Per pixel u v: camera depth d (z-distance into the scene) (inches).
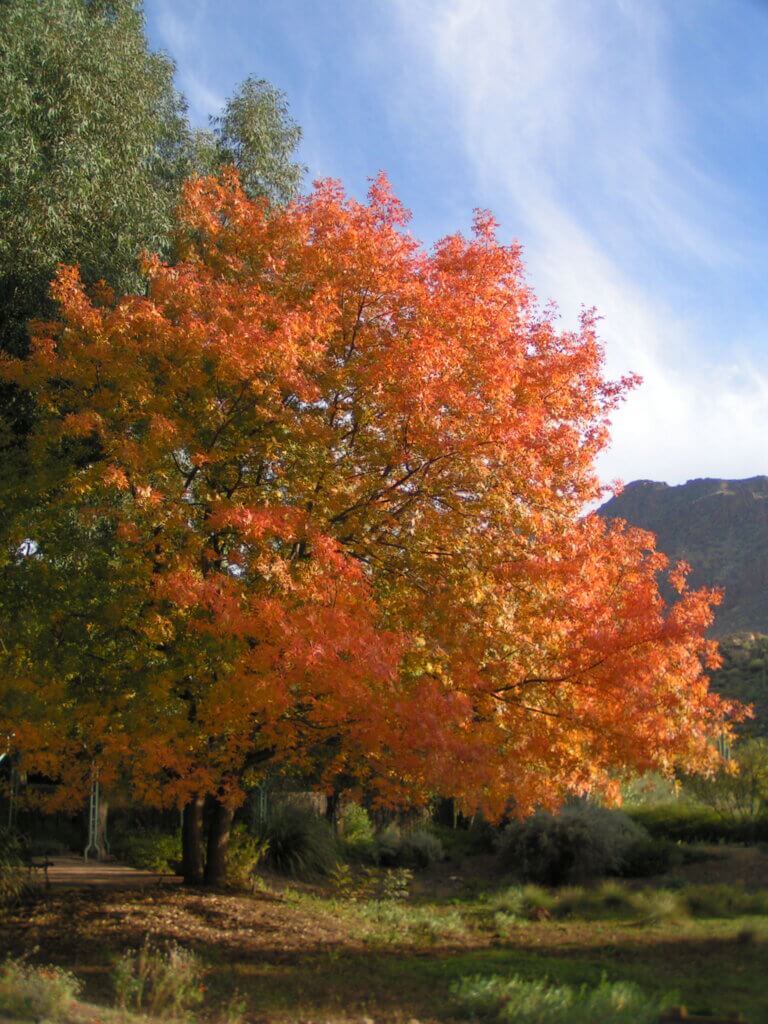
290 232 453.4
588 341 457.7
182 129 690.8
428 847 914.1
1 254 519.2
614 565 420.5
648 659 355.9
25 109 526.9
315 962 410.6
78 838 824.9
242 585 379.9
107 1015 254.5
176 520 381.1
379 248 433.1
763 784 957.2
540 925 574.9
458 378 405.4
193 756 423.2
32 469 417.1
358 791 419.5
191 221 476.4
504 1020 287.6
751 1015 298.8
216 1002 315.6
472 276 458.3
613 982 354.3
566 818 818.8
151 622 383.2
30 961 366.6
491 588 383.6
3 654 398.9
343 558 357.7
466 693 370.3
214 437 415.2
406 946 476.7
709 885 727.1
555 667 374.9
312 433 400.8
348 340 430.3
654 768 363.6
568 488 437.4
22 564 411.8
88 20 588.1
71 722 404.2
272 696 335.9
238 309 411.2
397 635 343.6
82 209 538.9
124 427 419.2
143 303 393.7
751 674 1788.9
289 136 713.6
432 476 396.5
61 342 422.0
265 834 725.9
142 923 457.7
